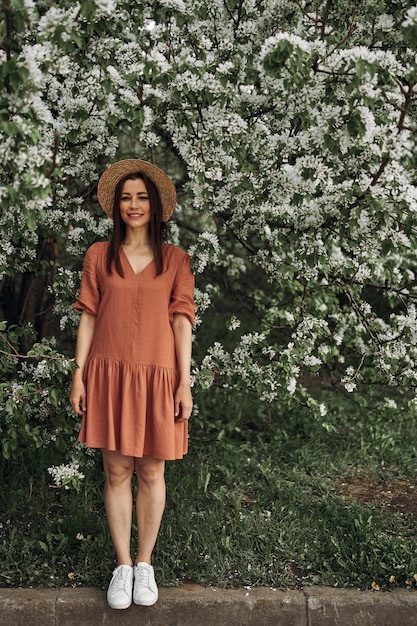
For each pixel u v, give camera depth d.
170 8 2.74
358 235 2.92
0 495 3.40
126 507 2.73
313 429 4.38
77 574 2.81
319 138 2.59
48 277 4.12
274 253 3.29
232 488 3.63
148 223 2.71
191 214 5.02
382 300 5.07
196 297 3.58
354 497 3.59
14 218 3.11
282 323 3.97
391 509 3.45
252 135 2.91
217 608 2.69
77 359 2.68
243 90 3.09
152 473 2.70
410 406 3.43
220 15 3.09
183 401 2.63
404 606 2.69
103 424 2.61
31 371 3.15
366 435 4.38
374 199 2.48
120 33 2.90
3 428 3.19
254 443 4.24
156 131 3.99
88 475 3.54
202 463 3.82
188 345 2.71
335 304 4.00
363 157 2.54
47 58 2.22
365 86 2.39
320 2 2.84
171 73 2.55
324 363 3.80
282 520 3.24
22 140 2.16
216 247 3.06
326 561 2.91
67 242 3.99
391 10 2.94
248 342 3.35
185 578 2.84
